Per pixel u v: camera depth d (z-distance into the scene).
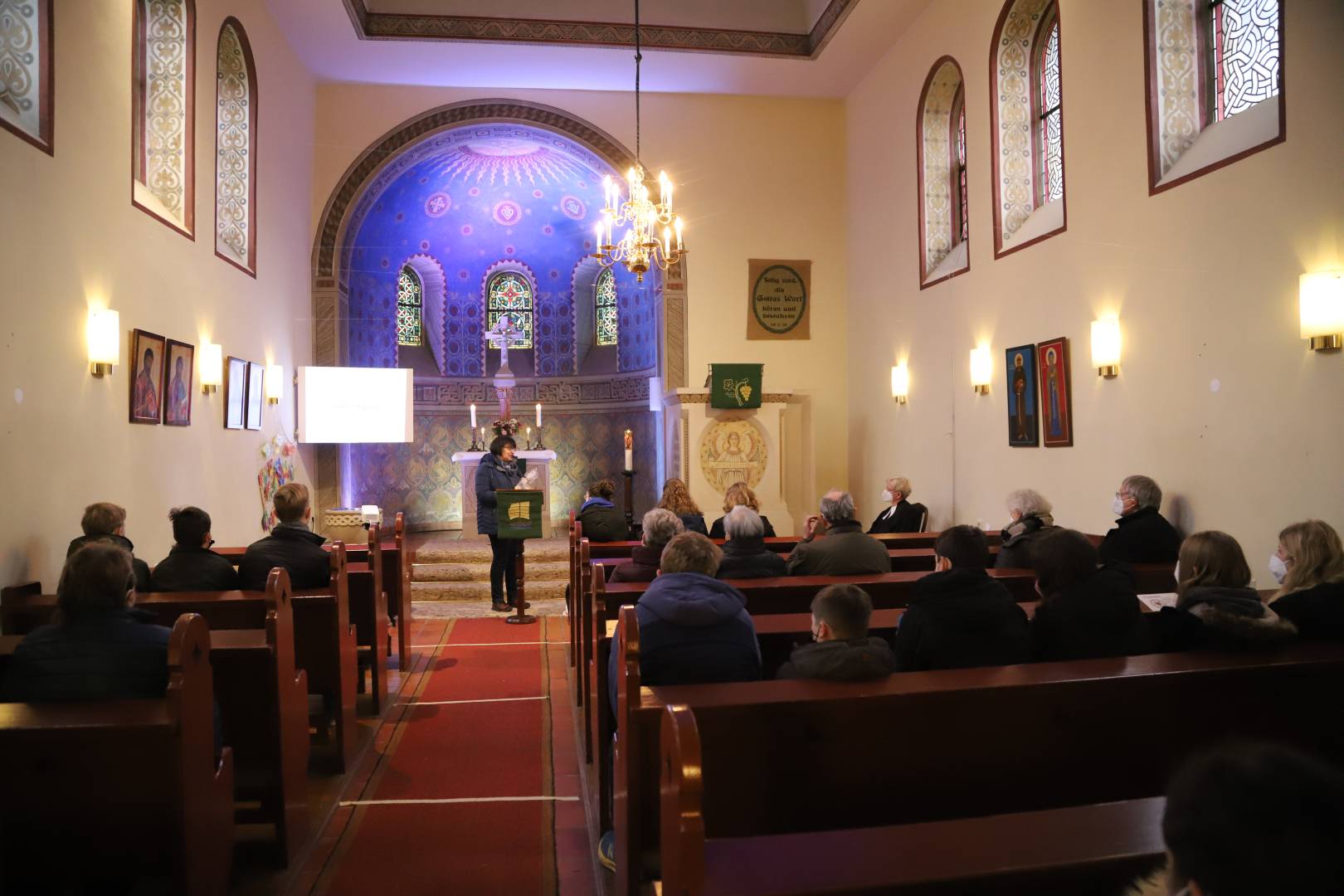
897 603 4.96
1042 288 7.75
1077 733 2.66
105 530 4.67
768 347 12.51
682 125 12.41
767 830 2.53
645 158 12.32
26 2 5.16
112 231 5.97
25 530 4.89
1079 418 7.22
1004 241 8.51
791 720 2.51
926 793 2.59
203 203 7.72
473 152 13.55
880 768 2.56
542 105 12.19
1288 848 0.81
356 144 11.86
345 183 11.81
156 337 6.54
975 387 8.88
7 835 2.61
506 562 9.21
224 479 8.19
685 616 3.18
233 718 3.52
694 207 12.41
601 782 3.82
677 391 11.57
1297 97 5.05
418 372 14.84
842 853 1.65
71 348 5.41
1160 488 6.20
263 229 9.54
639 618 3.25
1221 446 5.67
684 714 1.70
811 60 11.38
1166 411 6.18
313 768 4.71
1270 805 0.83
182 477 7.15
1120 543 5.84
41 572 5.05
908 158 10.59
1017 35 8.44
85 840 2.63
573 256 15.23
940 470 9.80
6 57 5.10
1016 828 1.73
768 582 4.91
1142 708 2.70
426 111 11.97
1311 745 2.82
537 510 8.55
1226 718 2.76
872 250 11.70
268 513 9.47
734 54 11.18
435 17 10.62
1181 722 2.73
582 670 5.20
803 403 12.40
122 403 6.09
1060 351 7.42
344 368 10.69
